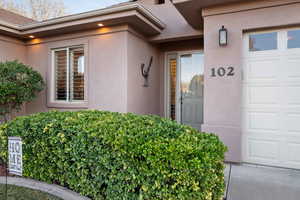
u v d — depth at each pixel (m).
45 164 2.76
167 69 6.68
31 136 2.85
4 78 5.05
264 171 3.51
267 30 3.74
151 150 1.94
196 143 2.09
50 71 6.18
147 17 5.06
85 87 5.70
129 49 5.29
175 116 6.58
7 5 13.70
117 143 2.10
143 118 2.91
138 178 2.02
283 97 3.61
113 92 5.34
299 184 3.02
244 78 3.90
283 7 3.53
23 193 2.54
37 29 5.71
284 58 3.61
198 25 5.19
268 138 3.70
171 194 1.91
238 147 3.80
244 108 3.89
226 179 3.20
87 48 5.66
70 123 2.62
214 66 4.01
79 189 2.51
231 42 3.89
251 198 2.65
